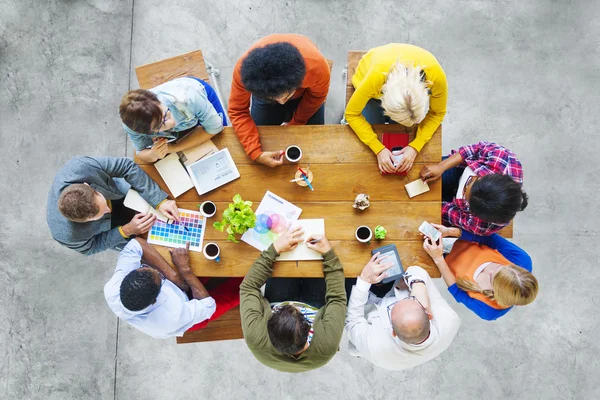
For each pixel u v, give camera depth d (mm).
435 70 1843
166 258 2070
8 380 3000
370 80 1870
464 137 2955
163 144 2002
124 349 2969
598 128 2924
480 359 2904
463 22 2949
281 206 2053
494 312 2062
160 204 2047
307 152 2057
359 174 2047
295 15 2967
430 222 2029
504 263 2031
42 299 2986
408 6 2955
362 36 2957
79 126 3000
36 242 2996
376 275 1958
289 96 1740
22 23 3018
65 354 2979
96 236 2100
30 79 3016
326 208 2047
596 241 2904
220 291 2271
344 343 2930
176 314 1991
